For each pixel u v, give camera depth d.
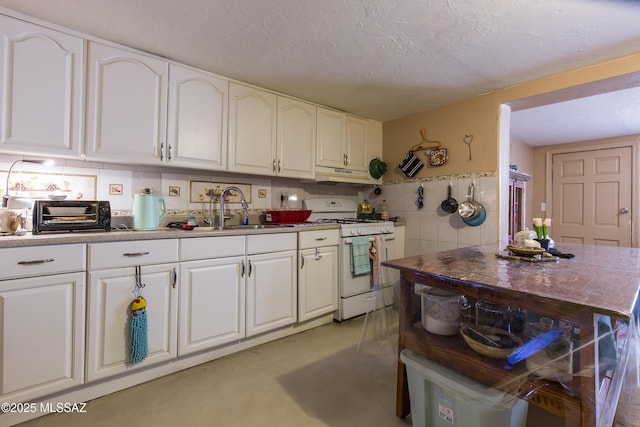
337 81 2.43
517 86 2.46
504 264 1.36
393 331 1.54
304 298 2.43
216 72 2.28
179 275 1.82
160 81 2.03
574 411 0.89
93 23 1.69
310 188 3.25
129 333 1.65
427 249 3.05
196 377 1.80
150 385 1.72
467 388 1.07
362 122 3.31
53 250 1.45
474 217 2.64
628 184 3.91
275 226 2.51
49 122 1.67
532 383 0.98
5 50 1.56
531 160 4.65
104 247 1.58
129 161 1.92
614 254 1.71
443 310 1.29
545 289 0.96
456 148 2.85
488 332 1.19
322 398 1.60
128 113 1.91
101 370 1.58
